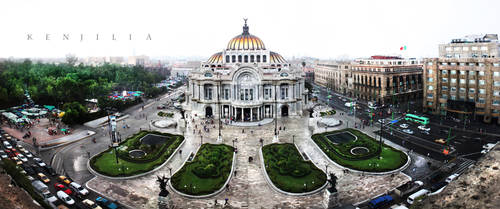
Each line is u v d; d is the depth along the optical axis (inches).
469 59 4471.0
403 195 2368.4
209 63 5772.6
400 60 7022.6
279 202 2313.0
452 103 4704.7
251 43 5669.3
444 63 4788.4
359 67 6781.5
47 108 5629.9
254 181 2652.6
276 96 4985.2
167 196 2175.2
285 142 3644.2
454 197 1501.0
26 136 3865.7
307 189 2426.2
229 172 2746.1
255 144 3602.4
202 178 2618.1
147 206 2265.0
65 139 3789.4
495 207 1315.2
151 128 4355.3
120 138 3801.7
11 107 5718.5
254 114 4859.7
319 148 3356.3
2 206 1672.0
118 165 2908.5
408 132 4005.9
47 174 2751.0
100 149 3472.0
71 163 3051.2
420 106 5802.2
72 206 2237.9
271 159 3006.9
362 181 2635.3
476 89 4461.1
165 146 3422.7
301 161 2962.6
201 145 3474.4
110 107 5477.4
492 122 4370.1
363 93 6702.8
